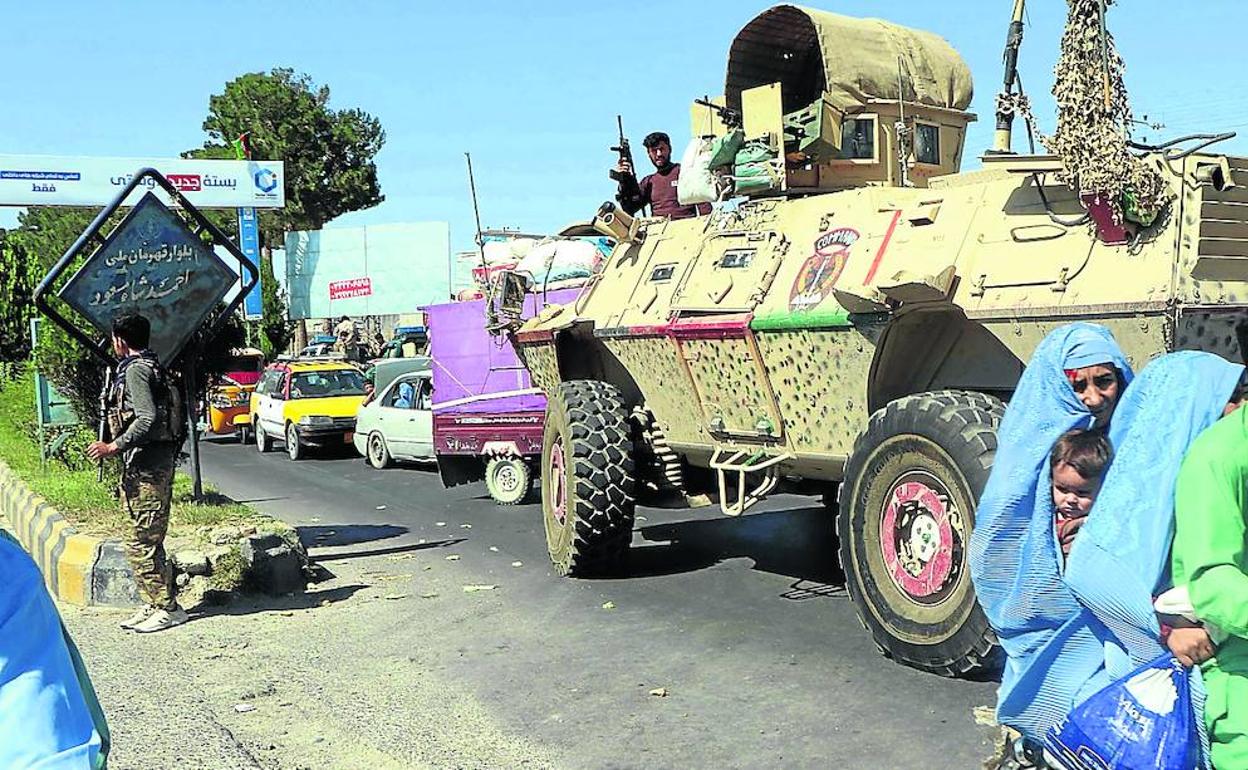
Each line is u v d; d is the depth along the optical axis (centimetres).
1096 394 325
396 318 4375
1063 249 552
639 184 1040
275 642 692
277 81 4919
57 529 880
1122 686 290
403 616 753
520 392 1252
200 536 866
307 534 1102
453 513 1233
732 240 779
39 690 210
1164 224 513
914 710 526
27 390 1672
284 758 502
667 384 816
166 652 673
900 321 612
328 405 1947
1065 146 520
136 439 701
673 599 774
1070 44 518
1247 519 284
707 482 894
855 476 611
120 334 723
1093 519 297
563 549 854
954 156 871
